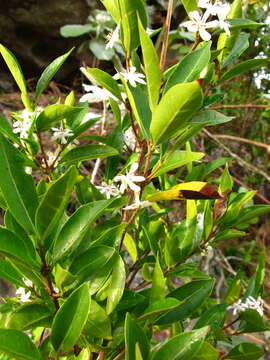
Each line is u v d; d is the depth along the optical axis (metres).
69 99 0.50
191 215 0.48
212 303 0.72
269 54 1.60
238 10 0.47
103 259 0.35
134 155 0.47
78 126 0.49
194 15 0.39
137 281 1.03
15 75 0.44
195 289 0.43
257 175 1.60
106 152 0.46
